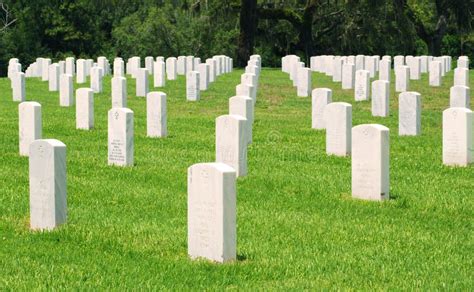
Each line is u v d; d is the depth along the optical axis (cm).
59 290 1091
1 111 3262
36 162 1388
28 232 1380
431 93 4128
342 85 4338
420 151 2283
